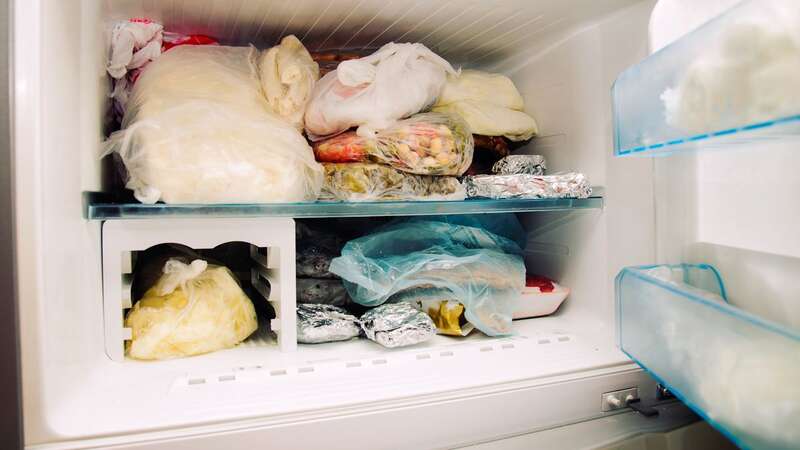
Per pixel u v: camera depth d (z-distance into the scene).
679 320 0.80
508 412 0.95
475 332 1.30
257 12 1.21
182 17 1.23
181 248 1.32
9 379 0.69
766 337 0.62
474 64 1.67
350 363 1.04
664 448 0.96
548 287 1.40
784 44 0.54
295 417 0.82
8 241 0.70
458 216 1.44
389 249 1.29
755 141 0.71
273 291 1.18
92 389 0.89
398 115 1.22
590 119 1.32
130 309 1.16
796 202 0.79
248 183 1.03
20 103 0.70
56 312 0.76
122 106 1.17
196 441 0.78
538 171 1.40
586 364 1.03
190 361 1.06
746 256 0.88
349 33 1.37
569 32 1.36
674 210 1.03
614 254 1.26
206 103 1.04
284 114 1.16
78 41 0.89
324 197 1.20
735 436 0.68
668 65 0.75
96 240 1.00
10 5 0.70
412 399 0.89
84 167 0.93
